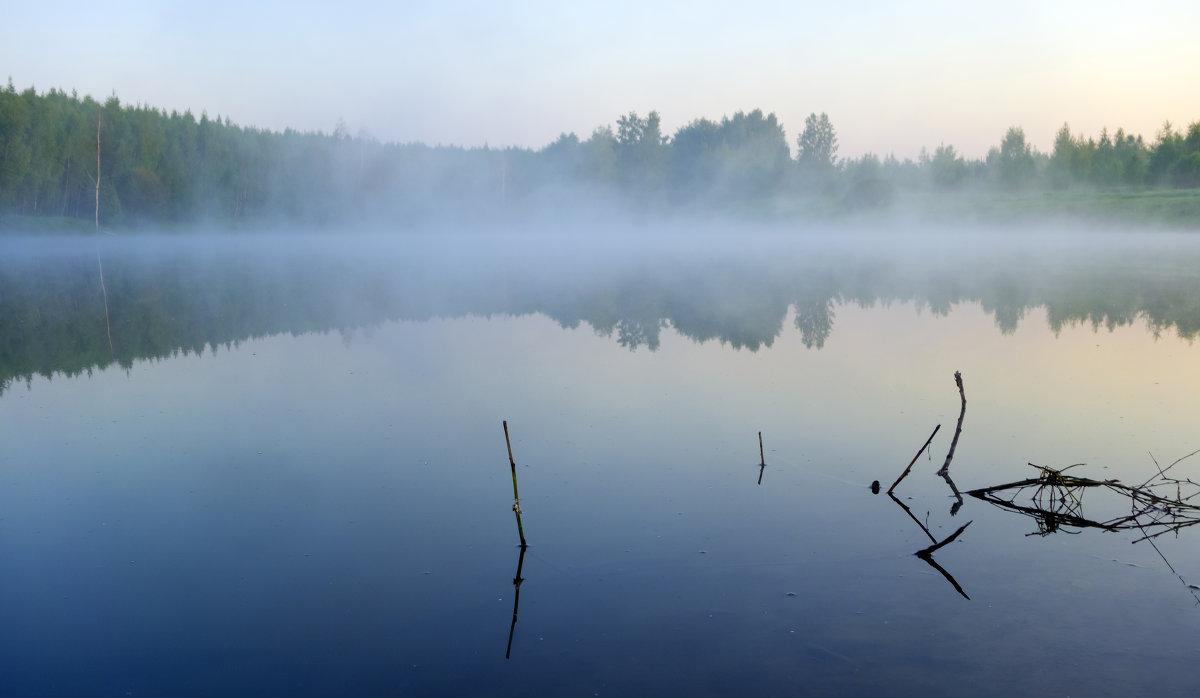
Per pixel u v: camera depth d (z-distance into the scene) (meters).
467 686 3.60
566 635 4.04
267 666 3.80
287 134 85.81
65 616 4.31
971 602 4.31
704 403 8.87
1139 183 81.12
